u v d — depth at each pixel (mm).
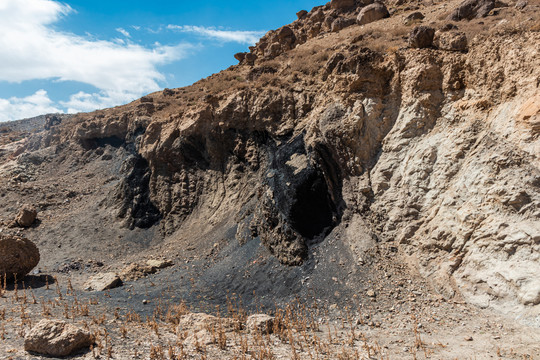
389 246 13539
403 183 14367
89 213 26344
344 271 13297
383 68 16484
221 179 23078
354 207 15023
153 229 23797
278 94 21703
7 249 15203
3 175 34500
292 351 8883
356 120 15875
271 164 18422
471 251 11461
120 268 19312
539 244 10117
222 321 10633
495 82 13242
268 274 14883
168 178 24766
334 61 19281
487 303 10398
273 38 37625
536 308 9352
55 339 7879
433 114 14820
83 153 36188
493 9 19547
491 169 11992
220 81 31469
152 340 9211
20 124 73688
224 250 18344
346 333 10266
